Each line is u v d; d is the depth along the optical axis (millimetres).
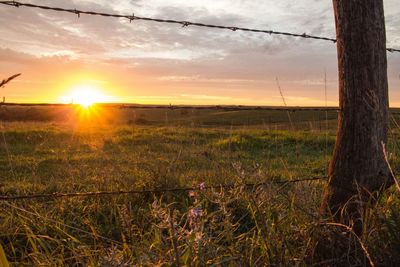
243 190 3244
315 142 12625
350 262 2908
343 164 3195
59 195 2793
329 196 3250
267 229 2887
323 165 8711
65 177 7285
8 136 14242
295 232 3061
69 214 4547
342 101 3217
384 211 3324
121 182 6137
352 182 3148
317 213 3148
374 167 3137
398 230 2990
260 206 3236
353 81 3127
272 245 2824
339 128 3250
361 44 3090
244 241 3170
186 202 4992
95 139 14328
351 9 3094
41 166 8953
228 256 2775
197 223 2627
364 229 2928
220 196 3070
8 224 4078
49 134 15258
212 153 9852
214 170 6754
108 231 4148
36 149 11648
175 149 10938
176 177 6277
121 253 2766
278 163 8711
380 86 3133
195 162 8758
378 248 2941
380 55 3125
